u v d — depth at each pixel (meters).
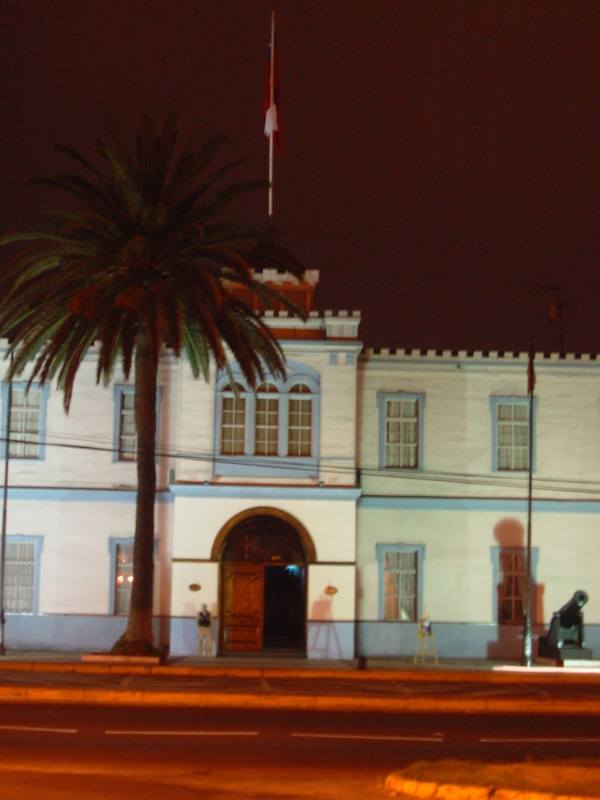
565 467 36.50
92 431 35.81
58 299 29.98
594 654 35.75
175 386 35.78
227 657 33.59
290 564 35.41
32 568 35.44
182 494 34.38
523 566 36.03
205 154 30.59
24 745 16.38
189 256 29.92
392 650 35.31
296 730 19.02
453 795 12.80
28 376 35.75
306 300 36.06
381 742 17.81
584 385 36.81
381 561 35.75
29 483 35.59
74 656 33.06
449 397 36.56
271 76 38.78
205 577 34.16
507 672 30.78
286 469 34.59
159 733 18.09
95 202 30.19
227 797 12.86
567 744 18.03
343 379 34.91
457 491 36.19
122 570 35.53
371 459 36.16
